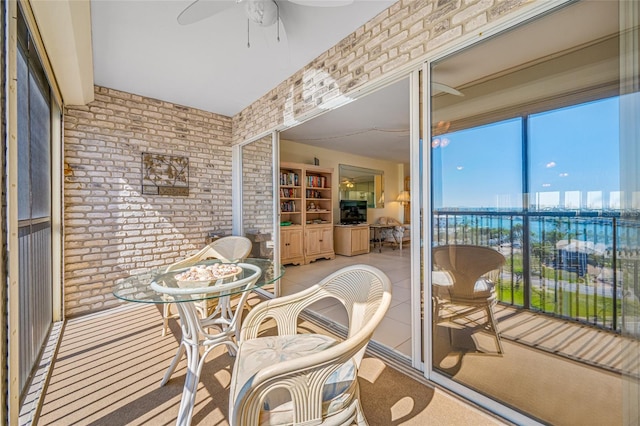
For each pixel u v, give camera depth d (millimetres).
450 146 1601
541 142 1294
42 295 2180
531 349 1370
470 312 1557
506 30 1372
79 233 2785
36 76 2000
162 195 3336
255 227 3590
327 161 6031
